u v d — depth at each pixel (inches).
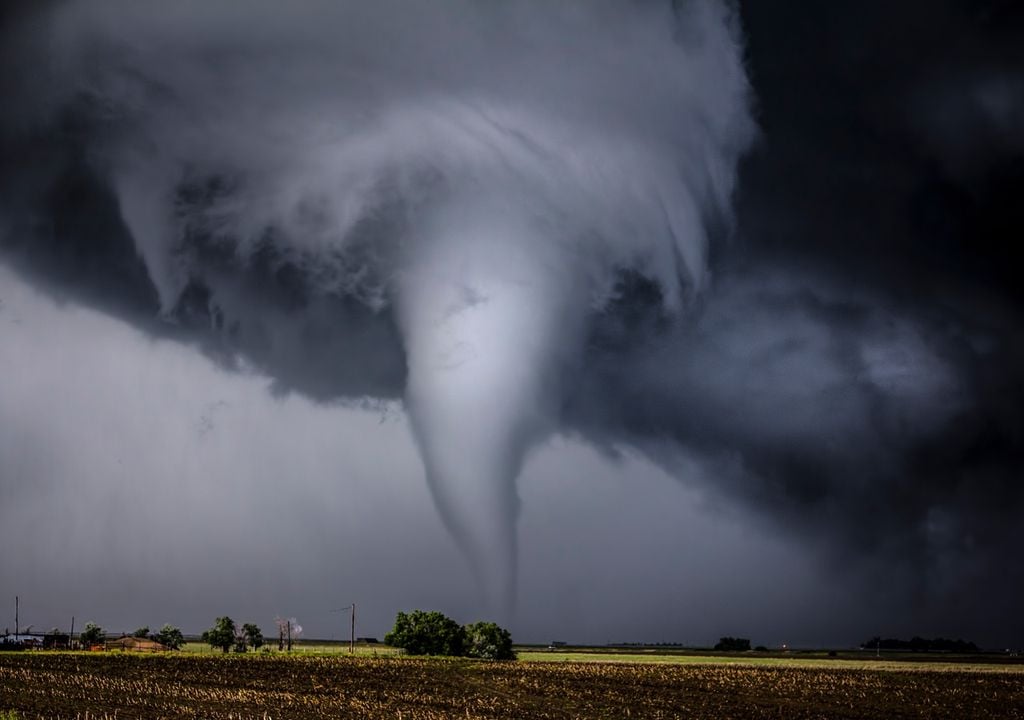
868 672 4077.3
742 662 5007.4
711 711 2586.1
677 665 4421.8
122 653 3848.4
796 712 2608.3
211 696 2522.1
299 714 2214.6
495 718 2276.1
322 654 4389.8
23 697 2369.6
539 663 4370.1
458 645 4901.6
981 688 3361.2
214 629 4977.9
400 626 4936.0
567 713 2448.3
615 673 3725.4
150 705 2297.0
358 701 2549.2
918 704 2844.5
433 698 2699.3
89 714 2087.8
